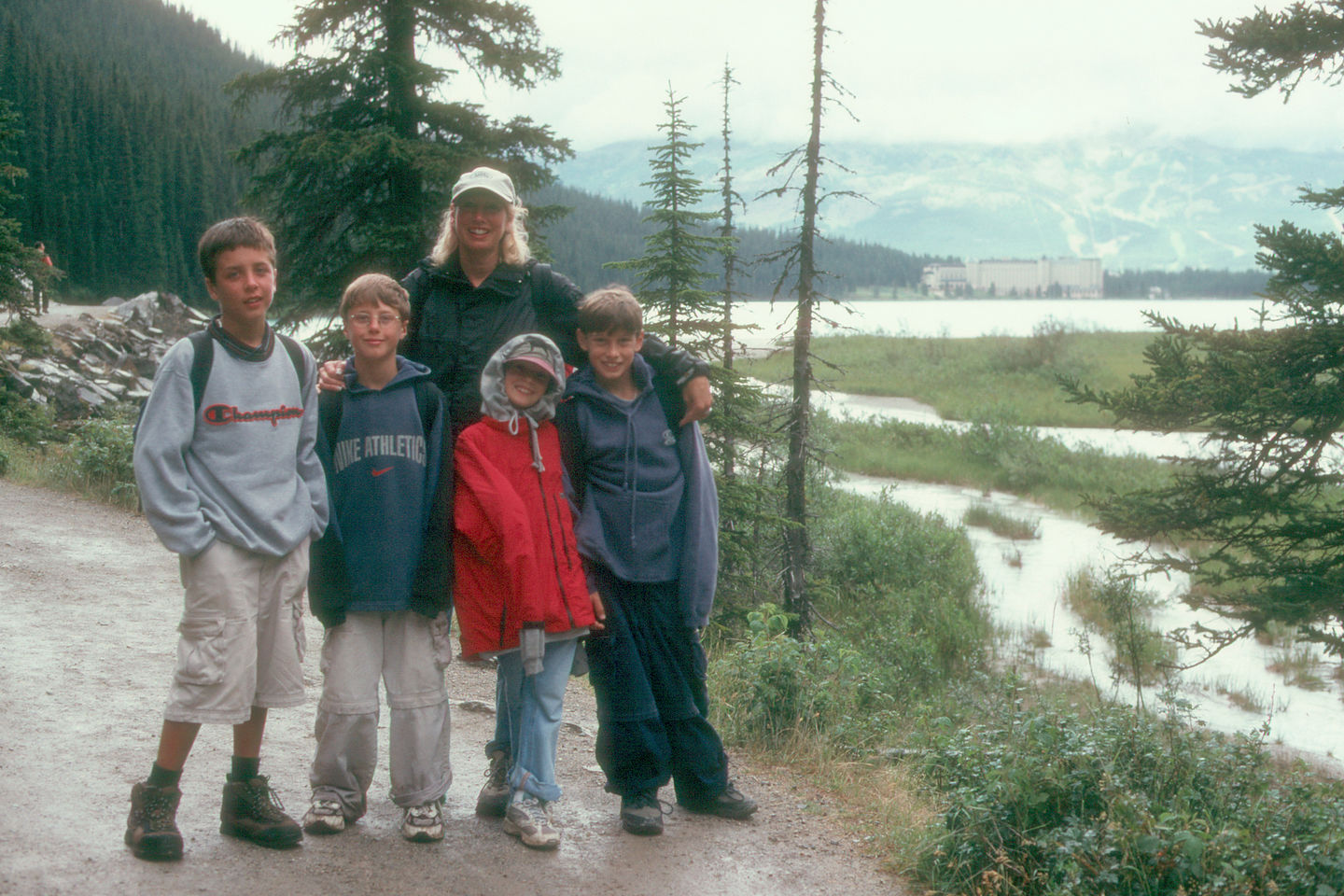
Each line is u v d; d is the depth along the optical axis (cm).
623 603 364
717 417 1078
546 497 345
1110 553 1922
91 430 1256
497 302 366
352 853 330
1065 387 930
